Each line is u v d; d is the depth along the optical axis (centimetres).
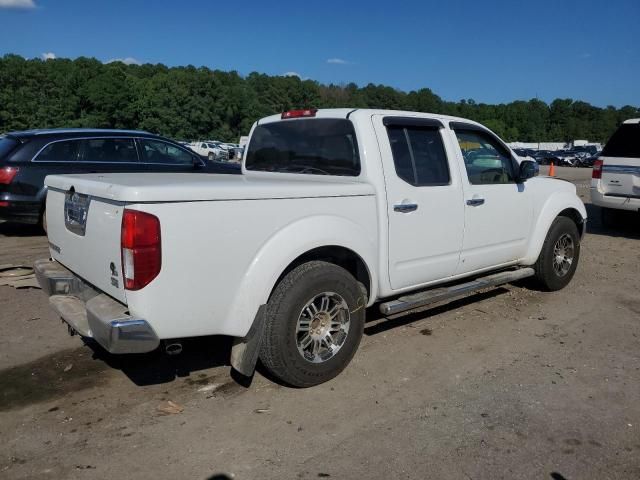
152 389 389
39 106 8819
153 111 9744
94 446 319
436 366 429
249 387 393
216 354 449
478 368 426
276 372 375
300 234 364
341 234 387
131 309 318
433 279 476
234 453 313
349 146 429
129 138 916
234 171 1013
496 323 525
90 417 350
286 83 11800
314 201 376
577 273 718
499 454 313
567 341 483
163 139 952
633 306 581
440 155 474
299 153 473
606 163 966
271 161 500
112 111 9175
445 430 338
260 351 371
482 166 518
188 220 321
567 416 355
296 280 369
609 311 564
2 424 341
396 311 435
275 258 353
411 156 450
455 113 12169
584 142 9319
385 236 423
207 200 326
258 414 355
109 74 9200
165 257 315
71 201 383
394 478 291
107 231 330
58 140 862
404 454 313
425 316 542
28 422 344
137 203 308
